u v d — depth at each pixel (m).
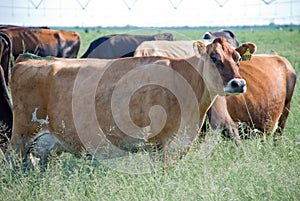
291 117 16.52
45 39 30.88
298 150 12.34
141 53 15.45
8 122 14.01
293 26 186.12
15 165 11.76
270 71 15.63
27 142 12.62
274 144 14.13
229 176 10.70
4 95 14.02
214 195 9.84
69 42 32.00
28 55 13.09
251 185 10.24
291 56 42.78
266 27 187.62
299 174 10.84
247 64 15.40
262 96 14.91
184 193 9.94
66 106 12.23
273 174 10.70
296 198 9.95
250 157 11.79
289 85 16.11
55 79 12.34
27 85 12.52
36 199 10.38
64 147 12.53
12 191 10.44
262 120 14.91
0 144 13.15
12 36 29.66
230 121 13.63
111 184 10.59
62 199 10.21
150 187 10.44
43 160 12.40
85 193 10.71
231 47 12.18
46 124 12.49
